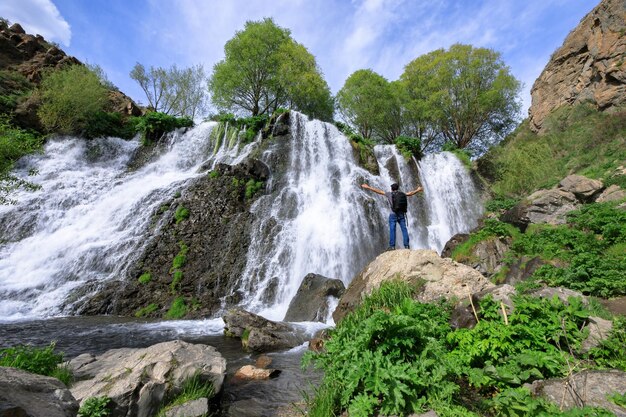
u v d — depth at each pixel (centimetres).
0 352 508
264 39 3406
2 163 1372
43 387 254
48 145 2158
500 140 3406
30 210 1670
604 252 1008
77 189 1889
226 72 3353
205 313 1254
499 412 327
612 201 1333
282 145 2362
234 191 1866
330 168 2327
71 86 2242
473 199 2511
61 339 895
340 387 405
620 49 2398
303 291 1241
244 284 1453
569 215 1345
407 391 343
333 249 1697
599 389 323
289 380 604
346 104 3875
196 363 515
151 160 2369
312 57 3612
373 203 2039
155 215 1697
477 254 1377
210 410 482
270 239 1636
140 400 434
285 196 1933
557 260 1030
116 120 2525
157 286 1377
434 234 2186
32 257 1455
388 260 816
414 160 2647
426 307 581
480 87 3322
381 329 398
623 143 1941
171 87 3725
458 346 429
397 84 3756
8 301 1234
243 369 642
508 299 523
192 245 1570
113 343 871
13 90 2256
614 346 410
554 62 3200
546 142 2575
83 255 1471
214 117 3309
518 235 1366
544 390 334
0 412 193
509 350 400
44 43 2855
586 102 2612
